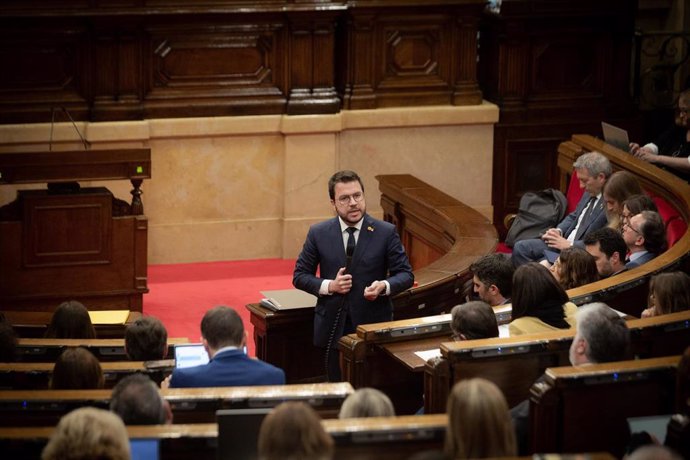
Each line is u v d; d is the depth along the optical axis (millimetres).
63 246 25562
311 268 19781
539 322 15969
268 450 9945
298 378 21500
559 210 26875
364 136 31703
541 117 32688
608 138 27562
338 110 31312
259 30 30438
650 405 13297
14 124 29328
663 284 16406
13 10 28625
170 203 30906
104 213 25625
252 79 30781
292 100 30859
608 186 22844
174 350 17234
